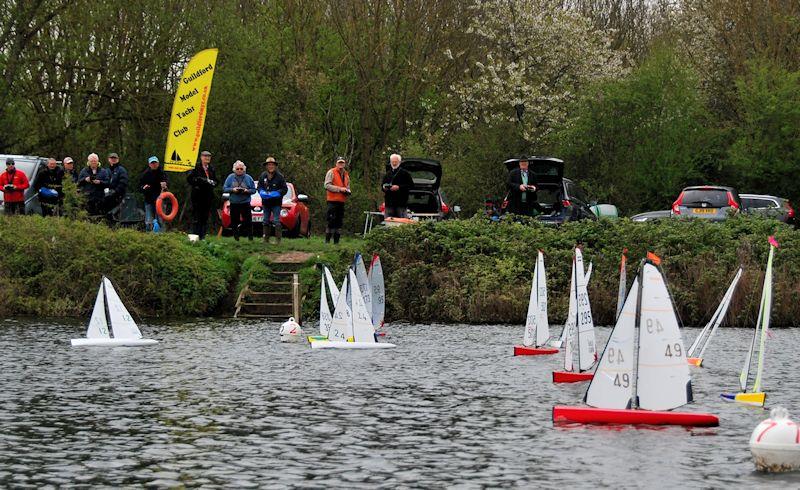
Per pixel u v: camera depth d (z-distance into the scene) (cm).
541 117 11325
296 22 11131
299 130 10475
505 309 6600
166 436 3153
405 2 11181
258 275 6788
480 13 11975
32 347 5122
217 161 10000
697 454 2958
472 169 9912
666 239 6906
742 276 6562
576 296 4241
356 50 11081
